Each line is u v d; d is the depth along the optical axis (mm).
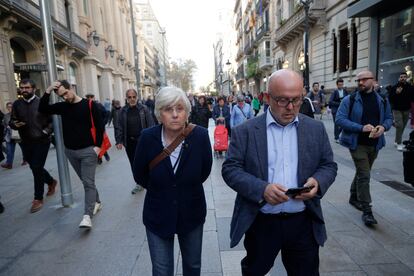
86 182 3775
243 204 1783
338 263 2680
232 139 1813
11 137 7391
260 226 1801
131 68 47250
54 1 19125
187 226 1961
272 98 1666
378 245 2961
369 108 3438
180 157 1908
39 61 16312
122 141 5051
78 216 4105
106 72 30188
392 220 3486
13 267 2881
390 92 7438
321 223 1791
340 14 16297
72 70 22250
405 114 7301
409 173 2643
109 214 4102
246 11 46344
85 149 3746
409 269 2566
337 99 8648
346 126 3428
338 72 16750
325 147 1781
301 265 1828
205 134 2012
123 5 43844
